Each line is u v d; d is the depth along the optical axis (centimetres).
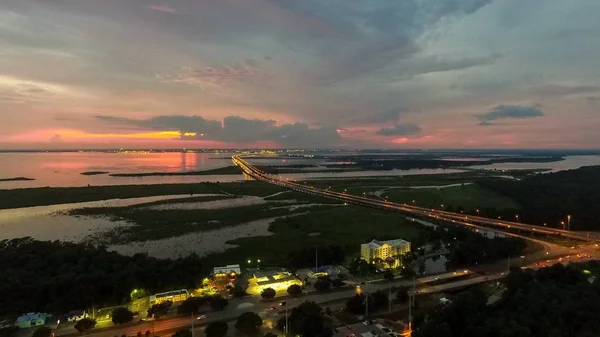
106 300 13062
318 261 16900
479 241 18700
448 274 15900
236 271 15188
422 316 11331
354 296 12988
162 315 11994
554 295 12594
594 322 10962
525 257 18488
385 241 18062
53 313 12075
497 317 11550
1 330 10700
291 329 10894
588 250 19625
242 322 10844
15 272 14462
